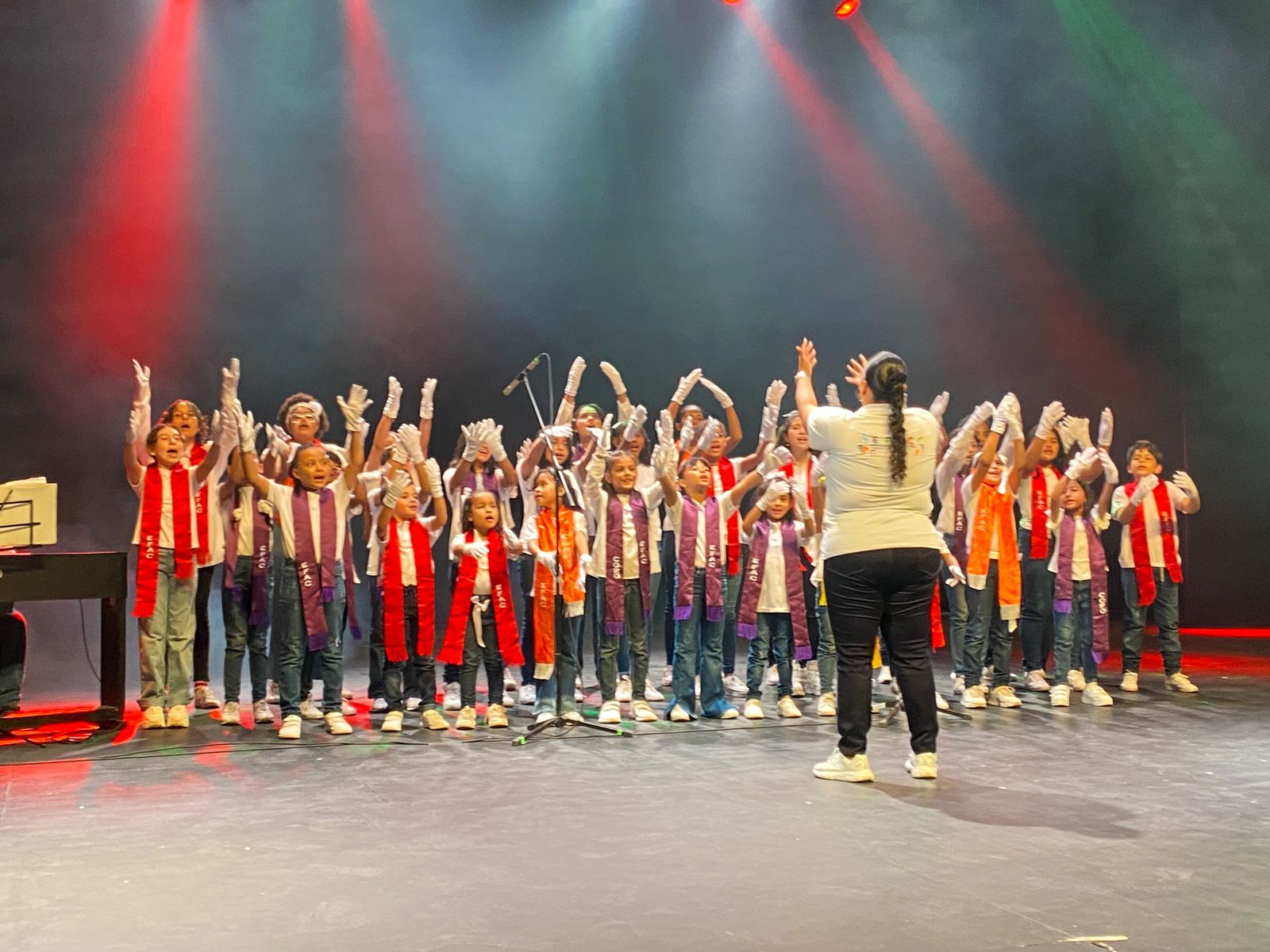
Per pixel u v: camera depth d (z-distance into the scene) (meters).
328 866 2.95
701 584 5.21
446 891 2.75
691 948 2.39
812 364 4.29
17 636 5.14
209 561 5.13
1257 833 3.26
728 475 6.28
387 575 4.96
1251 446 9.22
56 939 2.44
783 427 5.93
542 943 2.42
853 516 3.93
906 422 3.91
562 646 5.09
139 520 4.91
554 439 5.90
